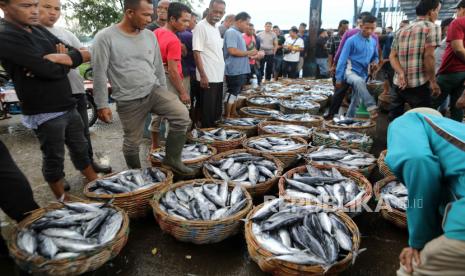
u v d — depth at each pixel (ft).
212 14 14.57
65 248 6.80
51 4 10.09
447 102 18.76
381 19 52.49
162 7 14.24
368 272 7.54
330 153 12.50
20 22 7.26
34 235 7.00
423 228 4.75
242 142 13.78
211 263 7.78
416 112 5.12
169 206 8.56
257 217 7.75
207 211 8.32
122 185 9.55
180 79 12.64
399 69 14.14
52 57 7.98
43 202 10.56
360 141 13.65
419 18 13.29
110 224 7.38
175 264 7.74
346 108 24.71
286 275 6.48
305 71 40.40
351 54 17.43
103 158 14.56
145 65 10.08
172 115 10.46
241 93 25.13
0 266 7.48
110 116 9.87
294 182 9.85
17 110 21.67
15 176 7.25
